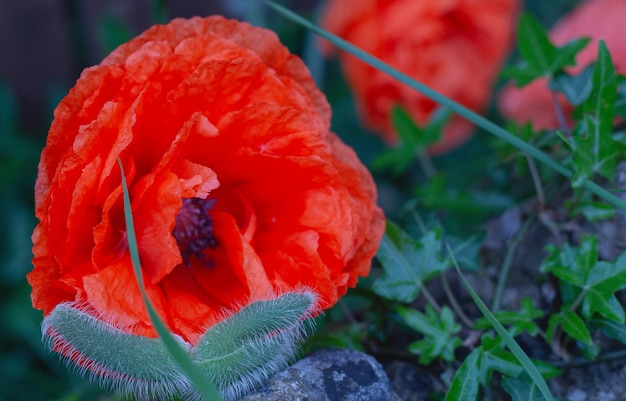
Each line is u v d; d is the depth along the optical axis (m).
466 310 0.43
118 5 0.65
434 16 0.50
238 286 0.38
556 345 0.41
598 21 0.50
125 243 0.37
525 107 0.52
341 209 0.38
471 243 0.43
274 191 0.39
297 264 0.38
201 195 0.36
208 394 0.32
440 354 0.40
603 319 0.40
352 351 0.39
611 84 0.41
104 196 0.36
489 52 0.52
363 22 0.51
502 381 0.39
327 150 0.38
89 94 0.37
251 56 0.38
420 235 0.44
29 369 0.56
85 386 0.51
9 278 0.56
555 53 0.44
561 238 0.43
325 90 0.65
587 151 0.41
